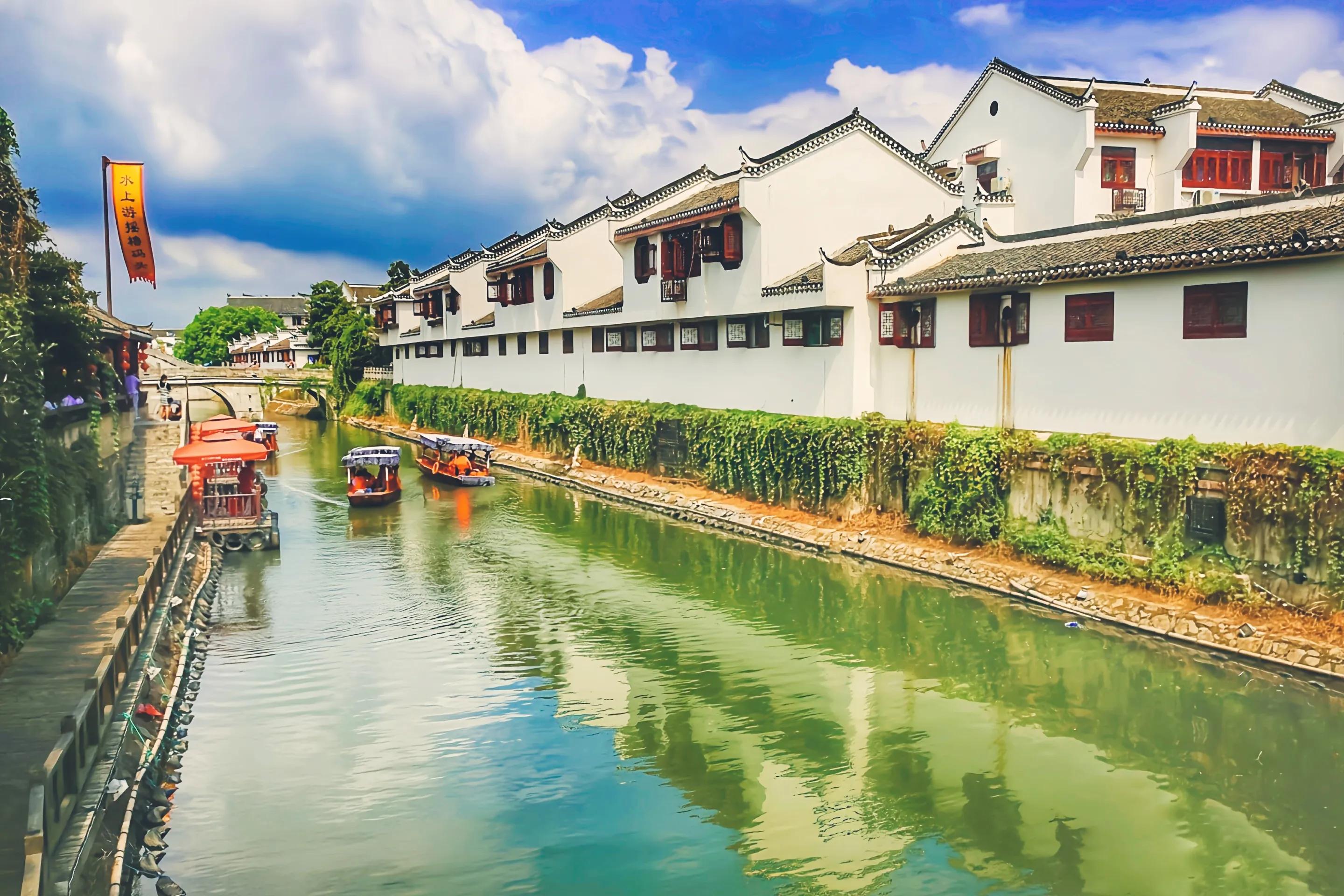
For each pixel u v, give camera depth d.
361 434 68.06
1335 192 19.14
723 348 35.47
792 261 32.34
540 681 18.58
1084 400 22.66
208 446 29.69
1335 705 15.69
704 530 31.17
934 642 20.06
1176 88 39.16
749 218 32.38
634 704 17.42
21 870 9.81
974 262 26.72
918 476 25.73
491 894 11.70
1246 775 14.27
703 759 15.23
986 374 25.34
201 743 15.78
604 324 42.62
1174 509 19.56
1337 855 12.20
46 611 18.09
